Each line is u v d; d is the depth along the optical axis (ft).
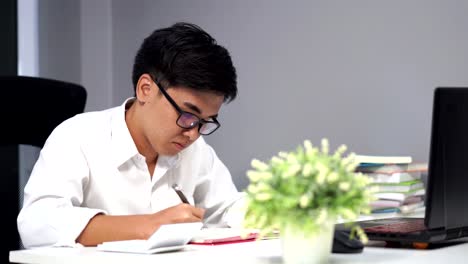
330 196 4.04
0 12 11.34
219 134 11.04
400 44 9.59
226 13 11.00
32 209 5.94
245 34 10.82
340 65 10.02
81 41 12.14
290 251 4.14
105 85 12.17
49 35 11.94
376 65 9.76
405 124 9.57
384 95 9.71
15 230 7.59
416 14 9.48
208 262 4.47
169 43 6.02
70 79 12.07
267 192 4.02
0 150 7.42
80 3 12.14
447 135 5.02
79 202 6.35
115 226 5.54
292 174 3.99
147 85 6.23
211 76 5.88
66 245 5.52
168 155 6.33
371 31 9.79
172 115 6.03
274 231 5.78
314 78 10.22
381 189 8.28
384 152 9.73
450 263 4.35
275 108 10.53
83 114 6.89
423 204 8.79
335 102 10.06
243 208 4.29
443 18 9.29
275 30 10.54
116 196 6.63
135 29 11.94
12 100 7.39
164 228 4.82
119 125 6.62
